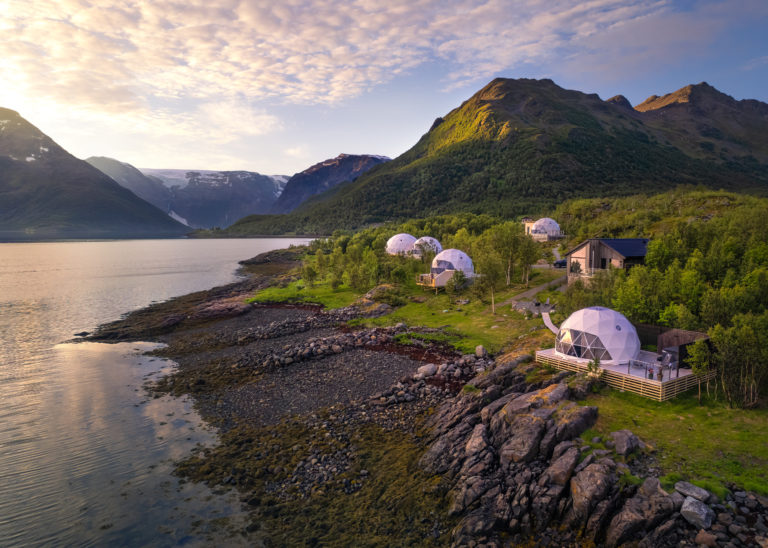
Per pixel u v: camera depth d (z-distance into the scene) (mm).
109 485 21422
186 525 18547
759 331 23375
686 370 26719
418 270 77812
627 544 15477
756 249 43750
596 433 20531
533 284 59781
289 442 25188
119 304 72438
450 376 33156
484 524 17281
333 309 60250
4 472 22562
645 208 101812
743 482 16875
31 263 149500
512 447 19984
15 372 38562
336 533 18000
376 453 23578
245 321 57625
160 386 35000
